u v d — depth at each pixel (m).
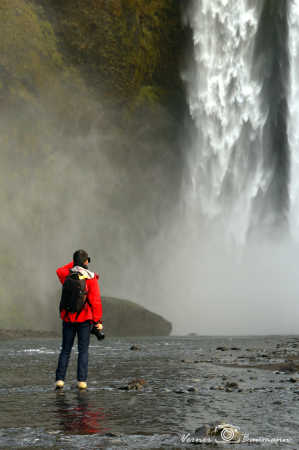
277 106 38.31
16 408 4.72
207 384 6.26
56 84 31.03
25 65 29.61
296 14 38.38
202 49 37.69
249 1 38.41
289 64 38.44
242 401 5.03
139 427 3.91
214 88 38.38
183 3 36.59
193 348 12.54
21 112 29.23
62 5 32.41
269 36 38.34
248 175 38.31
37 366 8.34
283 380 6.58
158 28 35.69
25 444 3.42
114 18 32.97
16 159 29.06
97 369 7.90
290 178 38.28
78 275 6.07
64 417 4.30
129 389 5.87
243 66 38.59
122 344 14.26
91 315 6.07
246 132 38.31
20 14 29.92
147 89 35.72
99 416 4.34
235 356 10.18
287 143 38.31
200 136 37.53
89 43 32.50
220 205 37.81
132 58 33.78
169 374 7.26
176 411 4.54
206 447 3.33
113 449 3.29
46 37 31.30
